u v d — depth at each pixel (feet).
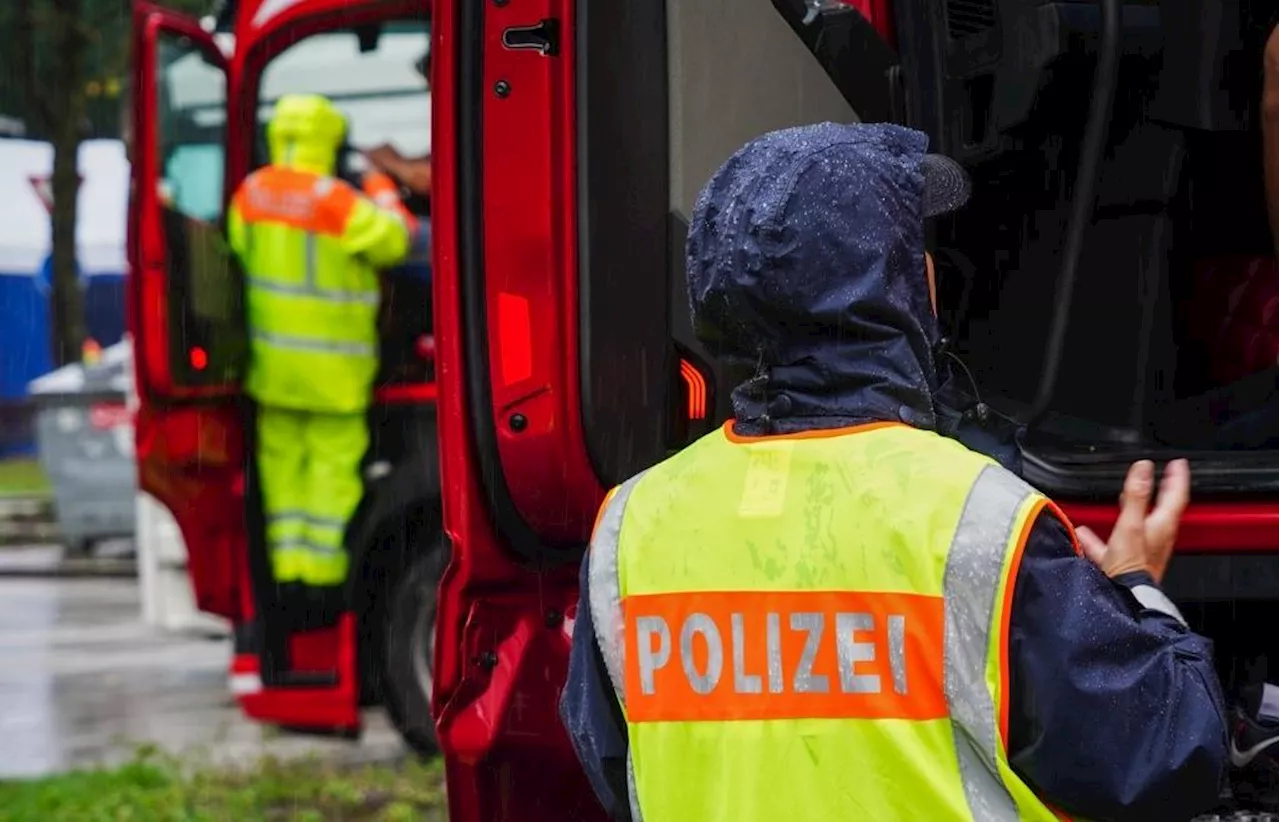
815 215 8.57
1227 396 15.51
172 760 27.61
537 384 13.73
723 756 8.57
